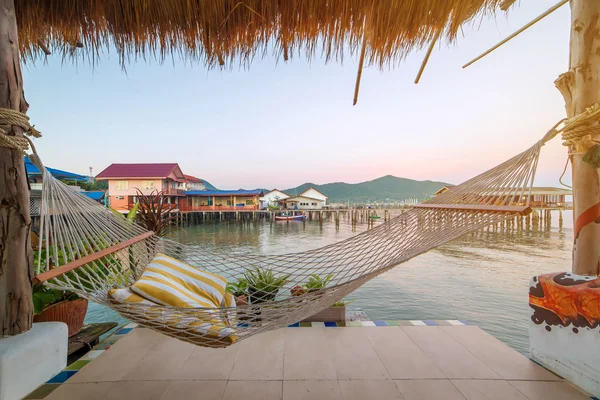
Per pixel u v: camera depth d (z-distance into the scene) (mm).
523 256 10242
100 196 18547
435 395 1273
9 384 899
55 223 1214
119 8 1333
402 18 1276
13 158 1009
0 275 999
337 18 1357
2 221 990
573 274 1369
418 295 6027
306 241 16688
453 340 1806
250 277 2389
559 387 1314
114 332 1952
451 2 1241
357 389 1322
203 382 1387
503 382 1363
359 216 33250
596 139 1225
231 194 27328
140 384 1375
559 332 1393
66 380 1410
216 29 1426
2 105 978
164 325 1159
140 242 1729
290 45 1478
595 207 1293
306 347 1727
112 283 1426
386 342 1786
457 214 1449
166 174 20938
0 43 979
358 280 1386
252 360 1585
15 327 1021
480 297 5922
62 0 1314
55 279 1103
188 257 2004
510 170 1304
